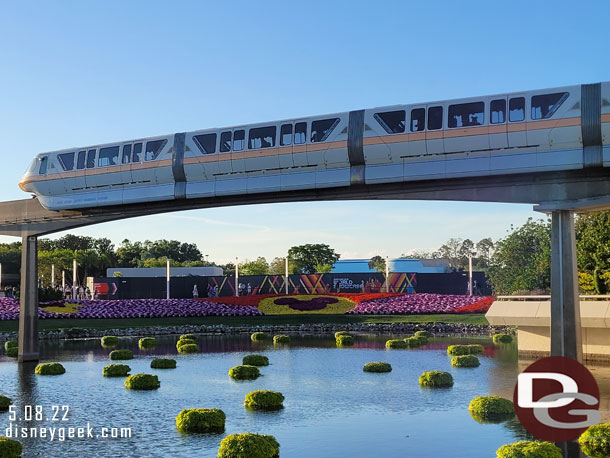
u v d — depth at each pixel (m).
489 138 26.88
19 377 36.81
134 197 36.19
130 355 45.62
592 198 26.14
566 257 26.62
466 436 22.00
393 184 30.11
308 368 39.09
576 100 25.50
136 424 24.39
